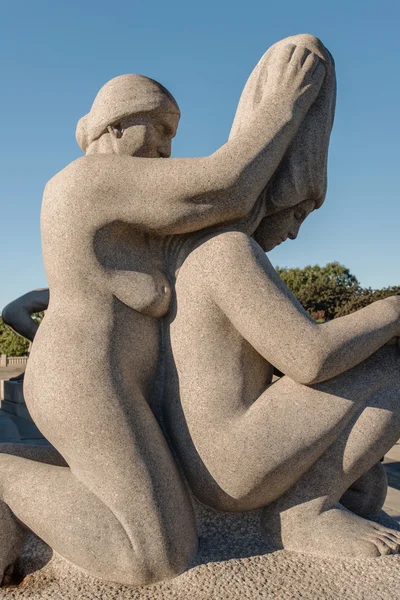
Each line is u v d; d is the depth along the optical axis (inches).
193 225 78.6
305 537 78.7
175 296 82.4
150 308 79.9
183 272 82.0
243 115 89.6
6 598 71.7
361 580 72.2
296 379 76.5
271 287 76.2
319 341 74.4
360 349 76.9
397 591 70.0
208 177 75.9
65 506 73.2
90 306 77.5
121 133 84.6
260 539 81.1
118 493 72.2
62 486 75.0
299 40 89.1
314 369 74.5
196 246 81.6
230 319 78.4
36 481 76.7
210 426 77.9
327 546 77.3
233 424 77.4
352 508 92.9
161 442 77.4
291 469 77.0
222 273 77.3
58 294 80.0
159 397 83.9
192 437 79.1
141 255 81.0
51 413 74.8
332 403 78.5
